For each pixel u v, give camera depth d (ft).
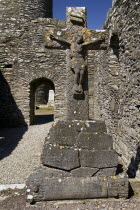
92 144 10.28
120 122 17.17
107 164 10.09
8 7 44.55
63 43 11.19
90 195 9.83
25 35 32.48
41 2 48.21
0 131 29.43
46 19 32.37
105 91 23.04
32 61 32.48
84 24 11.26
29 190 9.70
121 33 16.17
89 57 32.32
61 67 32.71
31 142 23.52
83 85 11.19
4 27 32.45
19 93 32.53
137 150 12.90
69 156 10.03
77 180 9.87
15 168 15.66
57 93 32.71
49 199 9.75
